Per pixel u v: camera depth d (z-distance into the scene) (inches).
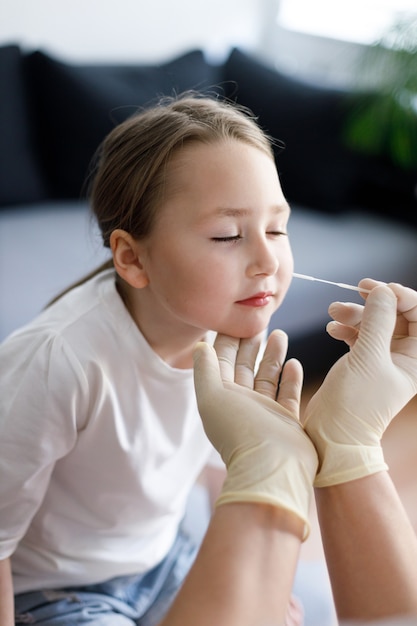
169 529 46.1
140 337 38.2
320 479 28.8
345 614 27.5
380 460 29.2
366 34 132.8
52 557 41.9
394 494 28.8
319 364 89.3
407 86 100.2
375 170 107.6
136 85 106.7
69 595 41.8
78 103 101.7
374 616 26.9
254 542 25.2
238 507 26.0
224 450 28.5
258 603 24.1
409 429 85.4
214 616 23.7
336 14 136.6
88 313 38.5
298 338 84.2
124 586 43.6
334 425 29.4
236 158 34.1
